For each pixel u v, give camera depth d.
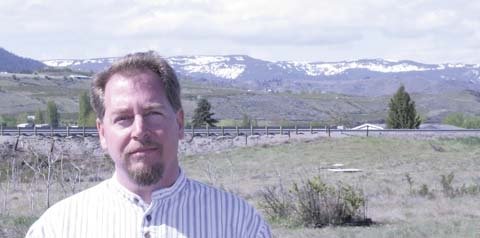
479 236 17.41
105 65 3.79
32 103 164.25
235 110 176.75
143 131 3.55
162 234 3.59
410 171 44.97
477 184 31.72
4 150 46.81
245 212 3.75
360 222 21.14
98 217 3.62
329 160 54.31
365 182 36.12
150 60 3.67
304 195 20.94
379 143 63.28
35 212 20.53
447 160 53.53
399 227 19.20
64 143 51.56
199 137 62.28
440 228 18.80
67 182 26.91
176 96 3.72
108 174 33.31
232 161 53.53
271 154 57.16
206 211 3.67
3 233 15.28
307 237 18.12
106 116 3.65
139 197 3.62
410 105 84.88
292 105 192.88
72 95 180.50
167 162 3.62
